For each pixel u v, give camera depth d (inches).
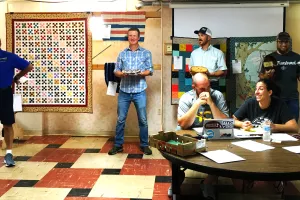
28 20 175.0
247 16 172.1
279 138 89.8
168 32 181.6
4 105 141.0
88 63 174.9
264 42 171.5
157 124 194.4
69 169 139.4
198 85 105.2
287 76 152.6
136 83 162.6
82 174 133.3
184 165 70.1
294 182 121.3
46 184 122.5
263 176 63.2
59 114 199.9
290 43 167.5
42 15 174.6
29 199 109.1
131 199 109.7
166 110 187.8
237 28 173.0
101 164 146.3
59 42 175.3
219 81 172.9
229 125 89.4
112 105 197.9
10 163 142.1
